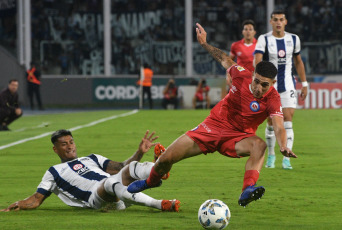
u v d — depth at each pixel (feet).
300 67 51.67
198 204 34.19
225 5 162.61
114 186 30.86
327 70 163.12
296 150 59.88
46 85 149.48
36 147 63.16
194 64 162.09
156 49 160.76
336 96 127.13
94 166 33.24
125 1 158.81
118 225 28.91
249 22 61.98
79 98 151.02
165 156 30.25
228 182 41.88
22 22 150.10
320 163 51.19
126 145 64.03
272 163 48.80
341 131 78.18
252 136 31.14
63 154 33.19
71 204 32.91
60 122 96.07
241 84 31.12
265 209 32.89
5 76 152.25
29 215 31.40
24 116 113.91
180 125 86.48
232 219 30.27
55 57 155.12
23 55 150.71
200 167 48.96
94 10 156.87
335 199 35.76
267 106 30.83
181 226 28.63
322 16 162.91
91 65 157.79
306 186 40.14
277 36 50.19
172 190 38.75
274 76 29.94
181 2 159.94
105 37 157.58
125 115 107.04
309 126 84.89
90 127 84.94
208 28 162.81
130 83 152.97
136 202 31.30
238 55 62.59
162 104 139.74
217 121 31.35
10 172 46.83
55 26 154.61
